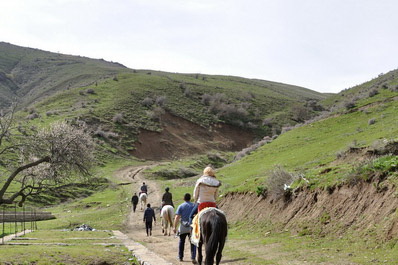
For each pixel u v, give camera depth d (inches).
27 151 1099.9
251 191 930.7
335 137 1772.9
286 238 599.5
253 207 860.0
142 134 3853.3
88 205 1710.1
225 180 1503.4
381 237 458.9
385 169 556.7
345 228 539.2
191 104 5027.1
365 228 505.0
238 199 978.7
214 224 345.4
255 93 6210.6
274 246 551.8
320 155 1441.9
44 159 1041.5
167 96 5073.8
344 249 469.1
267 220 749.9
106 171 2800.2
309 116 4859.7
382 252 425.7
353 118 2113.7
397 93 2285.9
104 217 1330.0
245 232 745.0
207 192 403.5
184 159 3599.9
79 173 1122.0
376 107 2151.8
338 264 404.2
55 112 3831.2
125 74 6063.0
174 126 4306.1
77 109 4079.7
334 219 579.8
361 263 397.4
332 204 613.6
